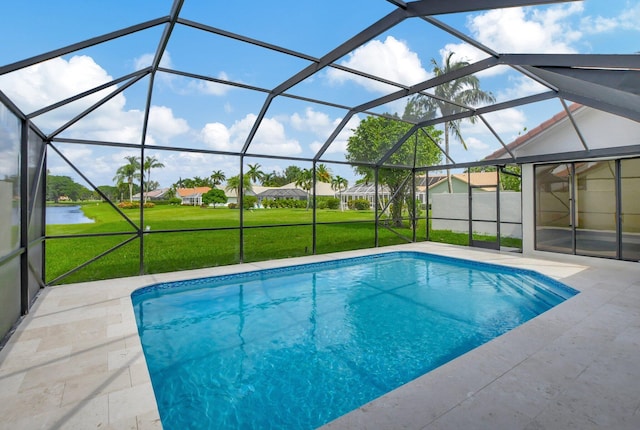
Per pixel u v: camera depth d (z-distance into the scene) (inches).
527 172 338.0
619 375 109.0
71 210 611.8
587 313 167.2
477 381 106.1
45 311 180.2
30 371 118.3
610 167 289.0
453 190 465.4
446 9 132.1
